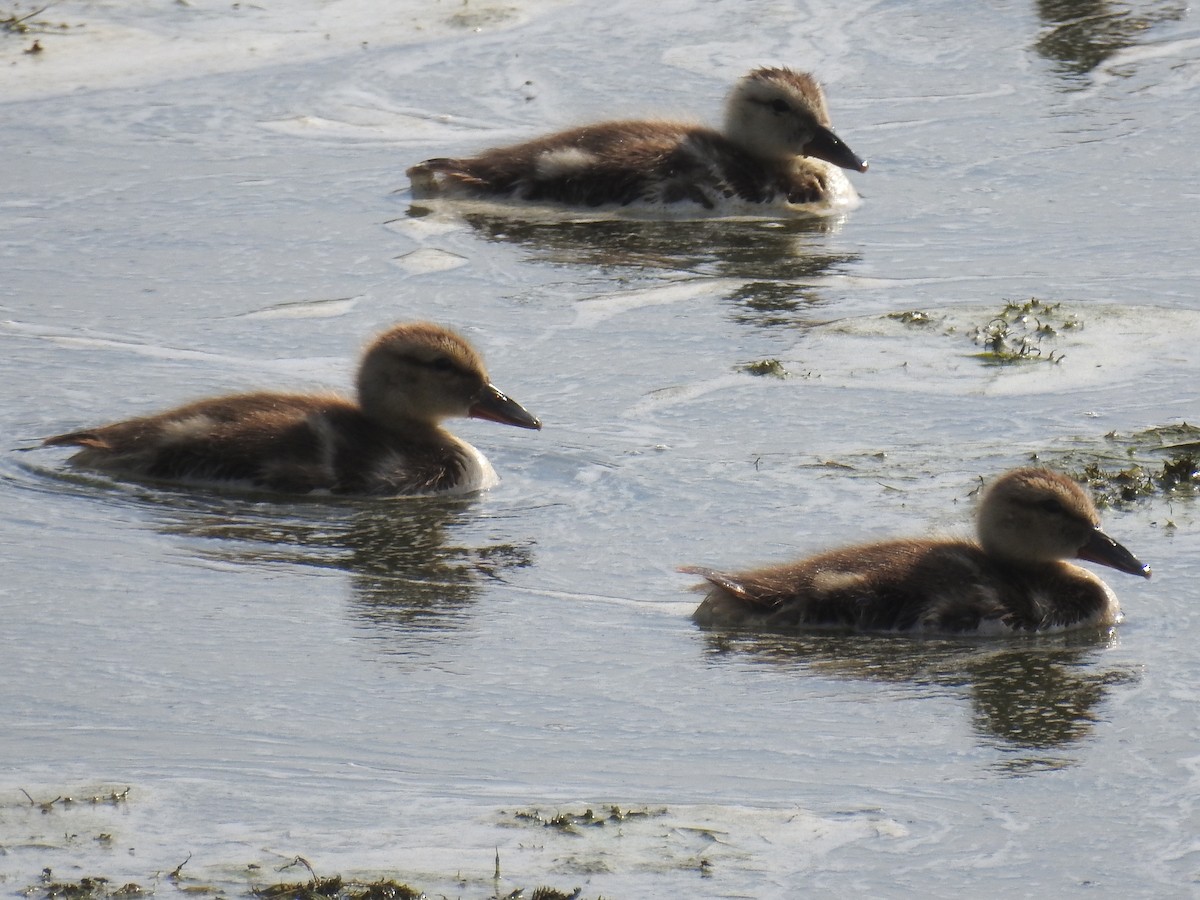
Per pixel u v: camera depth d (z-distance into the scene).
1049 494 11.51
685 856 8.40
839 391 15.52
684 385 15.76
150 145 23.38
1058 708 10.04
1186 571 11.95
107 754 9.38
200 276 18.95
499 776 9.20
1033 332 16.88
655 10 28.88
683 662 10.66
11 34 27.11
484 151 22.75
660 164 21.75
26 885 8.05
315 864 8.28
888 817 8.81
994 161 22.67
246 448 13.81
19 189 21.73
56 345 16.80
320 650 10.77
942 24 28.14
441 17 28.41
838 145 22.05
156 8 28.42
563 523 13.02
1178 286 18.16
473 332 17.25
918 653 10.88
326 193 21.88
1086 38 27.36
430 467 13.84
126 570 12.01
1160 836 8.66
